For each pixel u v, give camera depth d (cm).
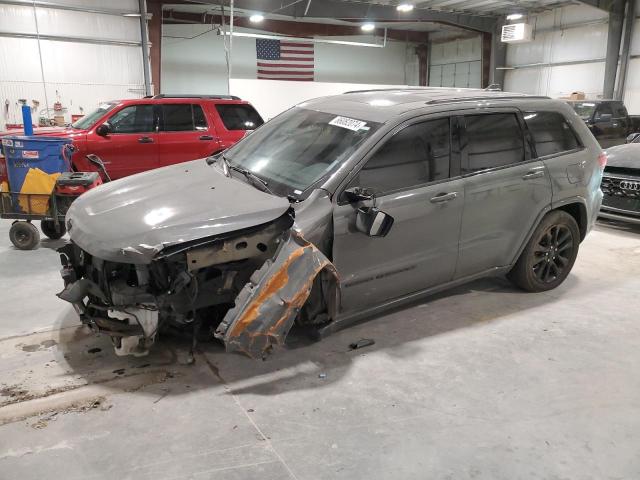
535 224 411
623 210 623
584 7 1723
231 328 270
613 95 1653
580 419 272
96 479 221
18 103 1291
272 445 246
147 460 233
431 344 350
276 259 280
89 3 1321
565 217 433
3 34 1241
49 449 239
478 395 292
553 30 1844
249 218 279
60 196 549
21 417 261
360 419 268
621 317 398
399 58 2459
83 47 1340
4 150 524
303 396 287
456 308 410
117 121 791
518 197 391
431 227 347
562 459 242
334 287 307
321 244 305
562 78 1836
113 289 284
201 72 1981
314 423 263
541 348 348
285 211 287
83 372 305
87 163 763
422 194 338
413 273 352
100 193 334
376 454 242
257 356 279
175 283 271
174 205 295
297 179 326
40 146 526
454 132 358
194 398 282
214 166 378
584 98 1622
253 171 353
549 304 421
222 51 1994
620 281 477
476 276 397
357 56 2325
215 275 300
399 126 334
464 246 372
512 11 1867
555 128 423
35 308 392
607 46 1617
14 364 312
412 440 252
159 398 281
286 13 1555
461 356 335
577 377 313
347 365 321
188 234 265
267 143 381
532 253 421
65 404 273
